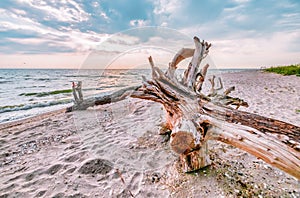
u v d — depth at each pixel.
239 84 8.85
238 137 1.35
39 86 11.75
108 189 1.60
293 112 3.71
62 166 2.00
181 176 1.66
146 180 1.66
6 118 4.63
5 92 9.16
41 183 1.73
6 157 2.34
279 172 1.70
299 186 1.51
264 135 1.28
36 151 2.50
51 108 5.90
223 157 1.95
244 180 1.59
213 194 1.43
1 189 1.66
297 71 11.75
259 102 4.69
